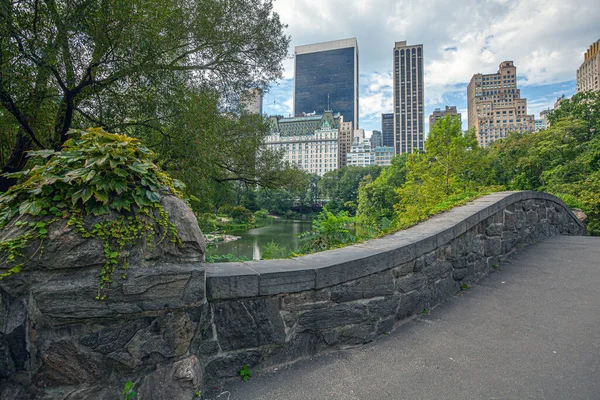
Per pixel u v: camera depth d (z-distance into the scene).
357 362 2.61
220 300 2.29
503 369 2.50
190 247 2.14
